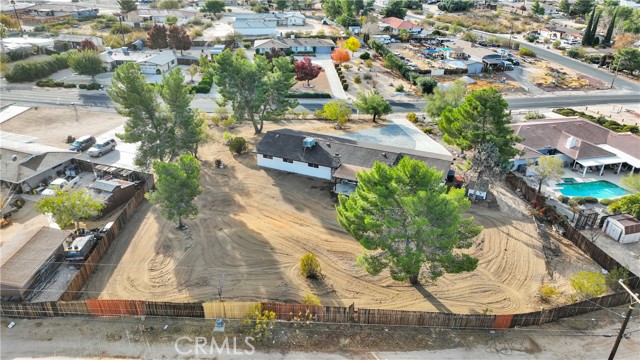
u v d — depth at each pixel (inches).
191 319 1470.2
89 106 3452.3
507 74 4682.6
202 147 2822.3
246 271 1729.8
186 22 6382.9
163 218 2059.5
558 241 1995.6
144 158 2342.5
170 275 1700.3
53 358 1316.4
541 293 1648.6
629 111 3764.8
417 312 1427.2
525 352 1369.3
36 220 2065.7
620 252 1945.1
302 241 1927.9
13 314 1475.1
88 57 3806.6
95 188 2161.7
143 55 4448.8
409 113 3565.5
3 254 1664.6
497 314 1496.1
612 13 6840.6
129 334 1405.0
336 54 4557.1
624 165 2787.9
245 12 7608.3
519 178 2452.0
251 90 2844.5
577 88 4340.6
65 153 2509.8
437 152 2869.1
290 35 5649.6
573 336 1434.5
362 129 3228.3
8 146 2509.8
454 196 1524.4
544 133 2942.9
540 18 7598.4
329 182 2440.9
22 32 5423.2
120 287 1633.9
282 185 2400.3
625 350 1382.9
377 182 1530.5
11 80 3878.0
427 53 5182.1
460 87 3260.3
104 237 1806.1
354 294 1632.6
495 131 2294.5
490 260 1844.2
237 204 2202.3
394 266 1549.0
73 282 1579.7
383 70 4638.3
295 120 3385.8
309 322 1456.7
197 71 4247.0
